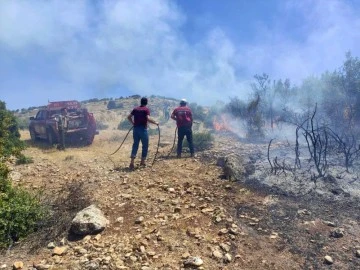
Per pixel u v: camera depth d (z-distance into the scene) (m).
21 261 3.70
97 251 3.80
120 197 5.49
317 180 5.83
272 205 5.00
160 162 8.16
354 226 4.24
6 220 4.16
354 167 6.50
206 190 5.75
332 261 3.52
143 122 7.71
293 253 3.73
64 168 8.09
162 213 4.80
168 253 3.74
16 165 8.42
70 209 4.98
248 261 3.59
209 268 3.46
